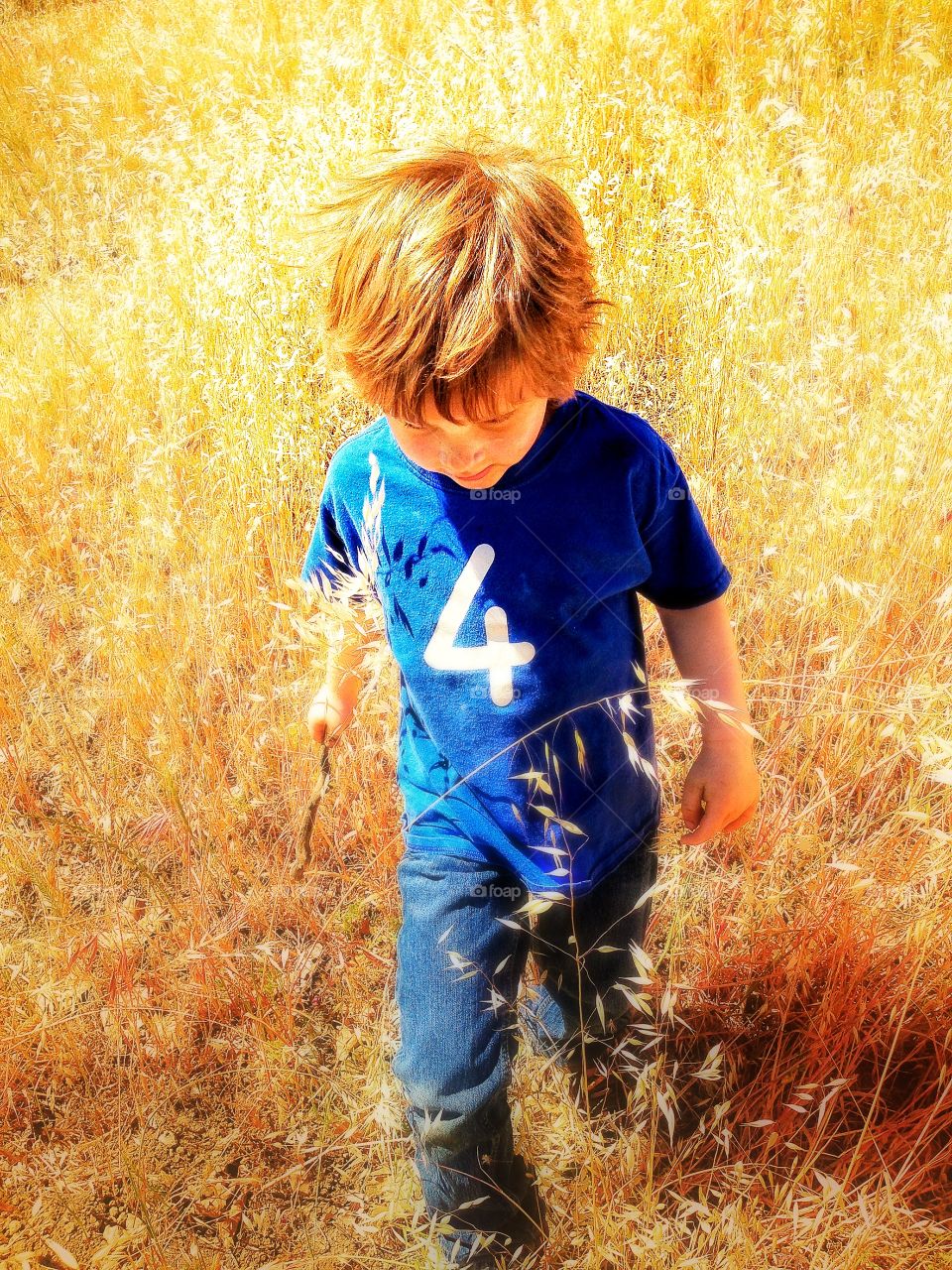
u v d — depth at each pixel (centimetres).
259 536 292
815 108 416
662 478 125
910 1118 155
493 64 439
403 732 146
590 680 127
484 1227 145
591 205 349
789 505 254
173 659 254
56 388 389
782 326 300
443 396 94
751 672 222
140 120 629
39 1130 186
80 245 521
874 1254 138
